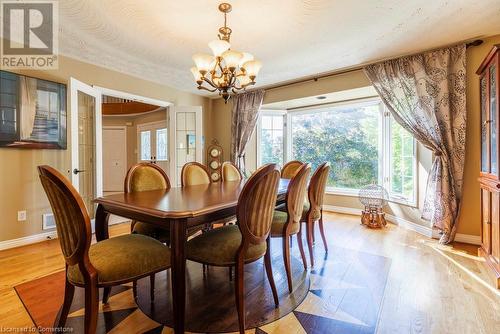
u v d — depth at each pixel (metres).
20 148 2.81
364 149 4.30
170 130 4.53
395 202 3.71
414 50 3.01
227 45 2.10
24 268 2.29
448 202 2.82
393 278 2.11
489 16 2.31
